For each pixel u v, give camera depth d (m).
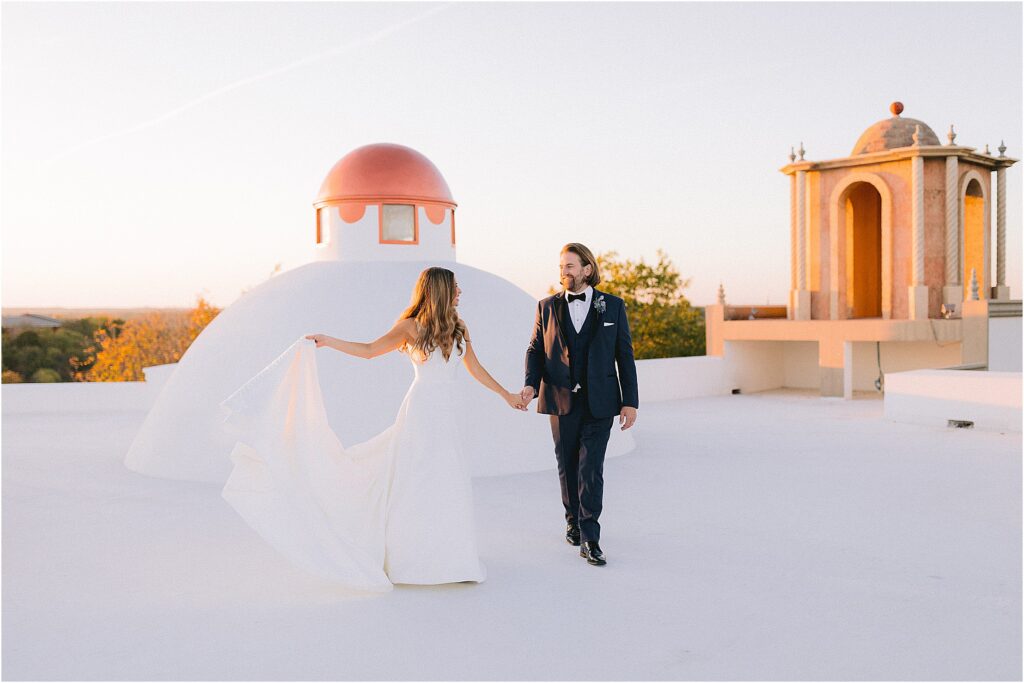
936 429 10.92
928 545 5.32
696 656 3.55
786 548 5.26
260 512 4.33
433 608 4.18
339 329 7.72
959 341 14.77
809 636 3.78
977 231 16.83
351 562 4.39
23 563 5.05
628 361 5.00
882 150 16.22
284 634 3.84
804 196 16.53
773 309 17.86
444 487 4.51
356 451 4.66
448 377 4.64
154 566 4.98
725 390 16.86
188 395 8.04
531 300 9.24
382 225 8.82
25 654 3.63
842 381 15.48
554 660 3.52
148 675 3.39
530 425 7.91
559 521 5.98
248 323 8.18
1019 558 5.03
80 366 46.81
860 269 18.11
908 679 3.32
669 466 8.23
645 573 4.74
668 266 33.06
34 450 9.74
